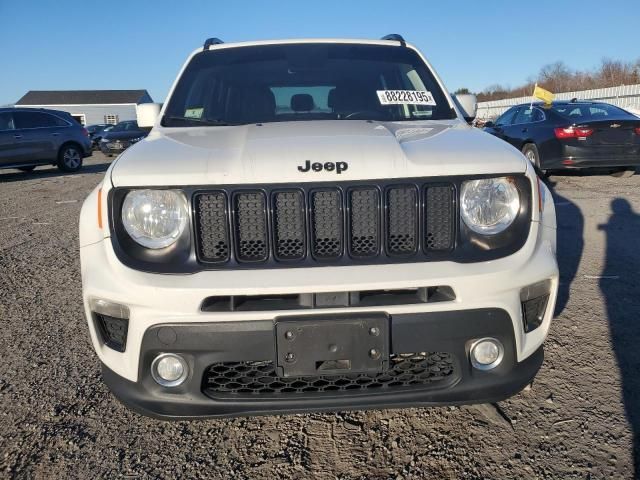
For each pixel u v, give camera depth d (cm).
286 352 185
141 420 250
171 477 211
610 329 323
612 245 502
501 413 245
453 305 188
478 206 194
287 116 296
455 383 196
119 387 200
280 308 184
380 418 246
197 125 289
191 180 187
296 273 184
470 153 202
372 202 191
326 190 189
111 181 191
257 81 314
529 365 207
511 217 198
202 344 185
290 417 251
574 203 701
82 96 5431
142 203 189
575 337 314
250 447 229
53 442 233
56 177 1284
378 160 194
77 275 468
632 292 380
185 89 314
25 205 857
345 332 184
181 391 193
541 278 197
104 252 196
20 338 337
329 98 305
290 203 189
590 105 898
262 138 222
